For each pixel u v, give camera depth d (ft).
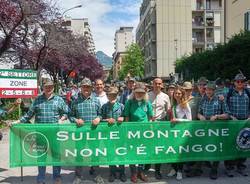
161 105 30.50
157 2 270.87
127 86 39.22
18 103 36.37
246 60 108.88
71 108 28.50
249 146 30.50
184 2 272.92
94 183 28.48
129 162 28.53
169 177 29.96
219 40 277.64
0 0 78.18
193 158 29.55
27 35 93.15
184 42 273.54
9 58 97.86
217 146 29.84
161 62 271.90
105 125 28.17
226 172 30.76
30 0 80.89
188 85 30.12
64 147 27.71
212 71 131.13
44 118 27.48
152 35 279.90
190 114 30.04
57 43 104.58
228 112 29.94
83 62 193.16
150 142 28.84
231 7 139.03
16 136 27.17
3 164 35.14
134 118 28.78
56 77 163.32
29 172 32.09
